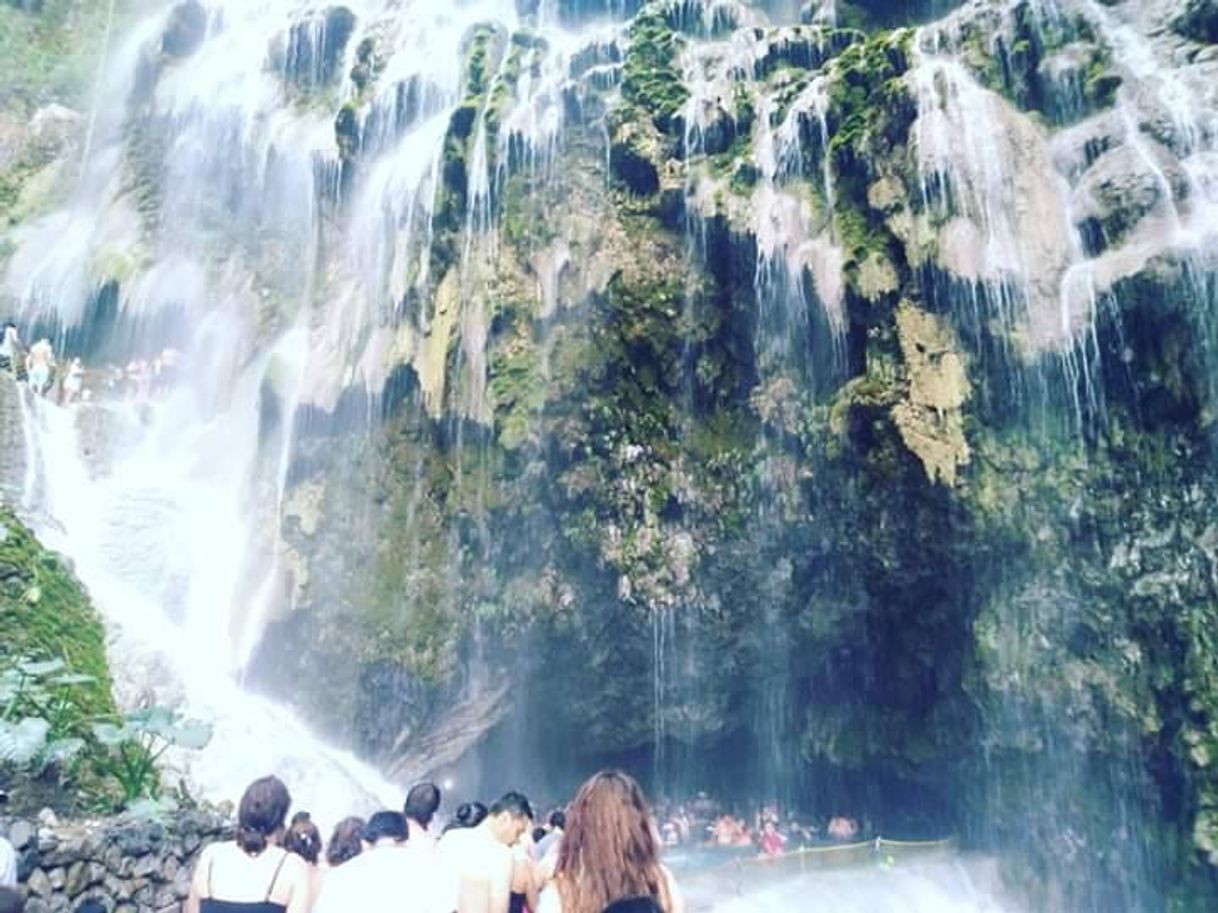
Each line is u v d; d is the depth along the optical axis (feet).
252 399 73.20
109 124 96.17
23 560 40.22
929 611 46.21
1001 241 41.57
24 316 86.63
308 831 18.49
